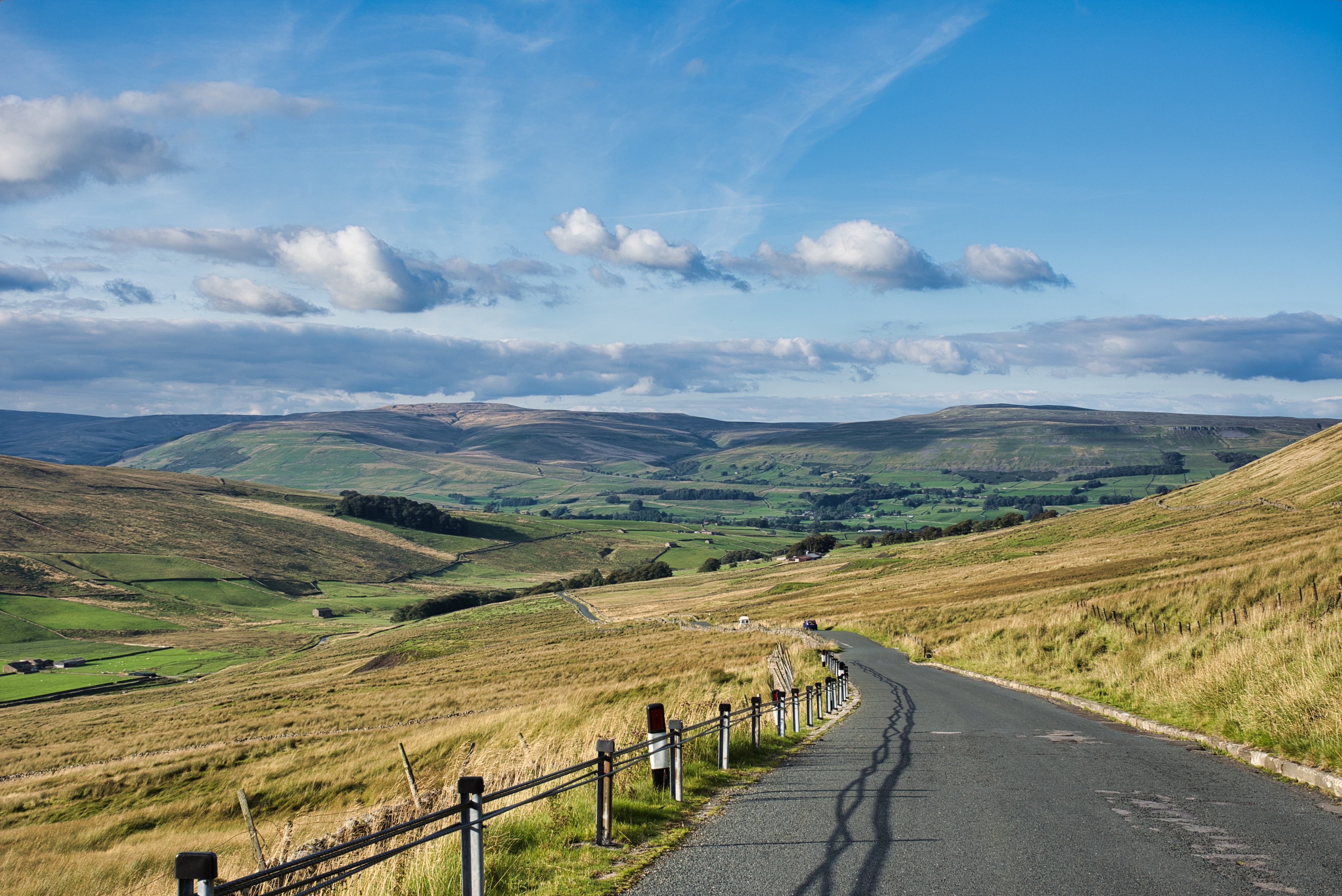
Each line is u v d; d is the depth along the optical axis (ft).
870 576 379.76
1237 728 39.65
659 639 215.72
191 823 70.28
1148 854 21.86
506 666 200.64
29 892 50.88
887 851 22.66
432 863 22.21
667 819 28.17
